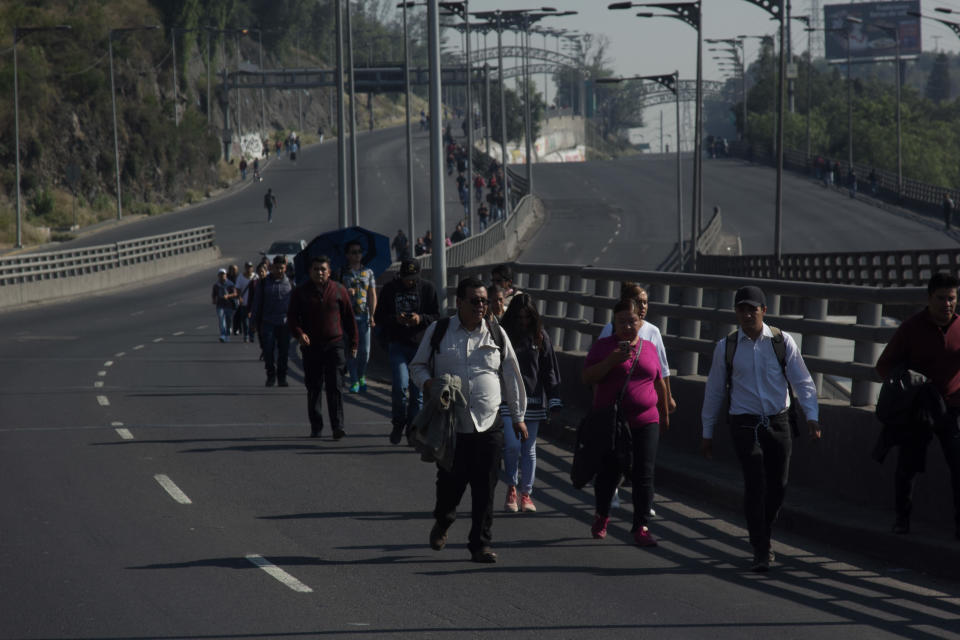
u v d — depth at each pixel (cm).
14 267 11975
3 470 3222
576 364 3944
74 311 11019
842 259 10356
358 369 4941
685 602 1989
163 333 8844
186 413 4412
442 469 2284
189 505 2780
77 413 4400
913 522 2381
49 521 2598
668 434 3362
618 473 2462
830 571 2219
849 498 2603
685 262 15462
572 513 2756
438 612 1922
